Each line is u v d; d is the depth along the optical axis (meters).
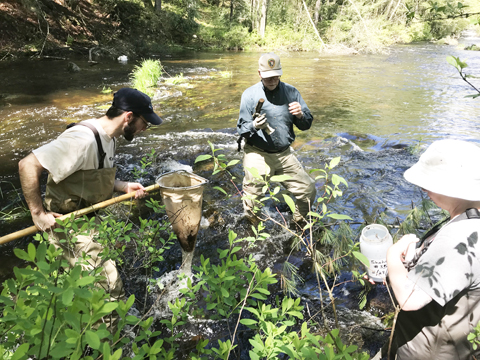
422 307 1.54
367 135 7.16
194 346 2.54
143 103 2.48
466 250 1.37
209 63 16.80
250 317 2.75
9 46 15.10
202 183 2.88
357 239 3.58
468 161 1.45
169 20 23.44
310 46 23.42
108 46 18.16
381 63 17.19
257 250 3.64
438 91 11.27
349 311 2.81
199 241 3.82
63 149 2.28
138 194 2.81
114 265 2.51
